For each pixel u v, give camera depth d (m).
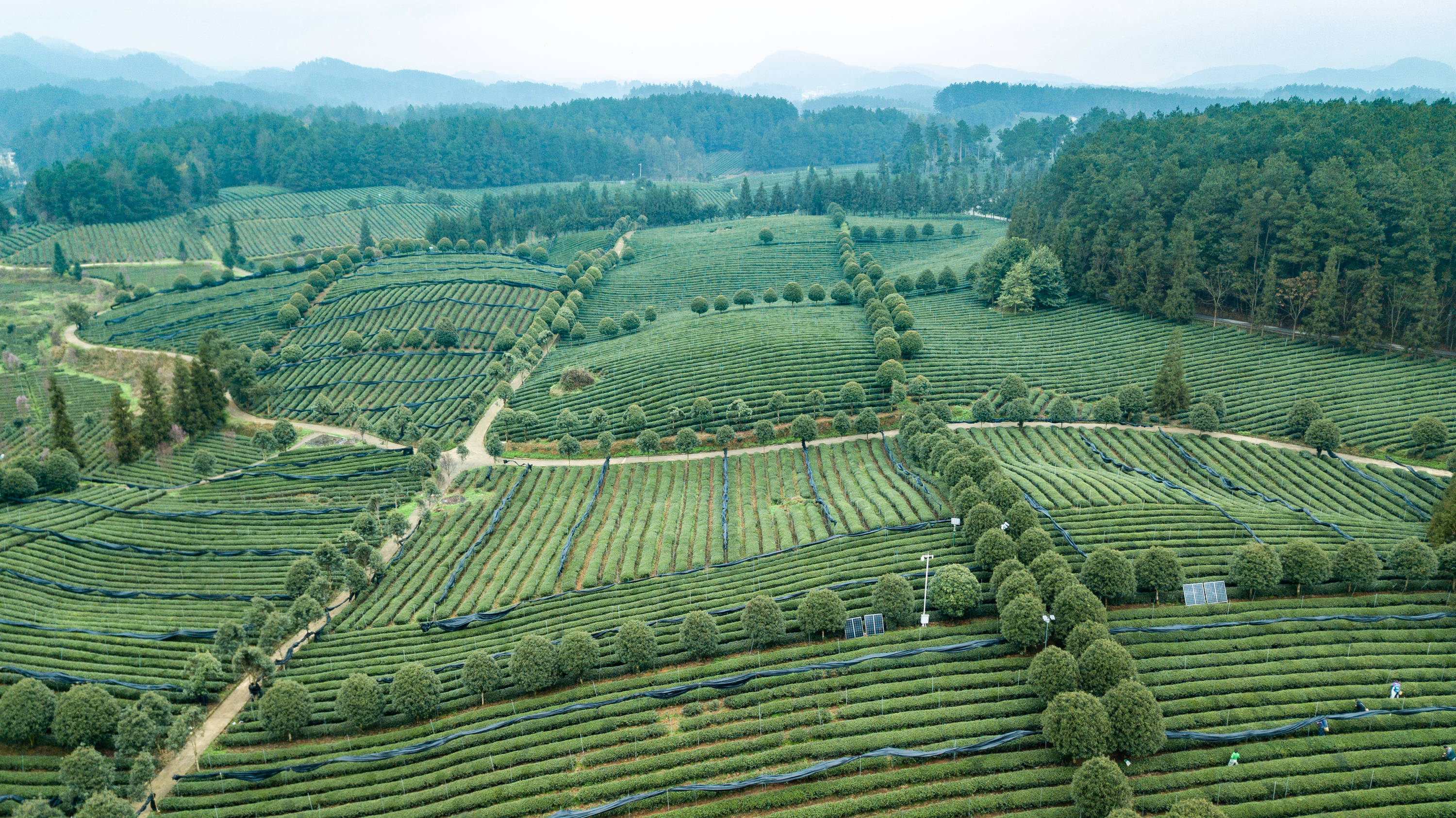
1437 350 118.06
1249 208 128.38
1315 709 52.97
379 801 53.09
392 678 65.19
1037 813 46.81
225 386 131.00
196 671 62.62
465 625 73.06
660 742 54.97
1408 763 48.91
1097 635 55.66
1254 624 60.84
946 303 156.50
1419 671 55.28
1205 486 89.75
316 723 61.25
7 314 178.50
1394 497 85.06
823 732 54.22
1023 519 71.75
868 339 133.25
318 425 126.75
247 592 79.75
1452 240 113.31
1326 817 45.50
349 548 82.62
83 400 132.00
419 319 158.88
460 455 108.12
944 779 50.53
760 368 124.44
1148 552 64.50
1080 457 98.50
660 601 73.12
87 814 49.53
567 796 51.81
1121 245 148.00
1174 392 105.44
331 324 158.25
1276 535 72.94
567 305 165.88
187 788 55.41
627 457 109.12
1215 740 50.78
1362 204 118.81
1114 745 48.69
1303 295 121.62
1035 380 121.50
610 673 63.53
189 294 184.88
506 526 92.00
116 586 79.94
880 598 64.12
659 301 181.25
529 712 59.88
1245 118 169.38
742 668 61.66
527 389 131.25
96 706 57.66
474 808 52.06
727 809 49.44
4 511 92.44
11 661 66.62
